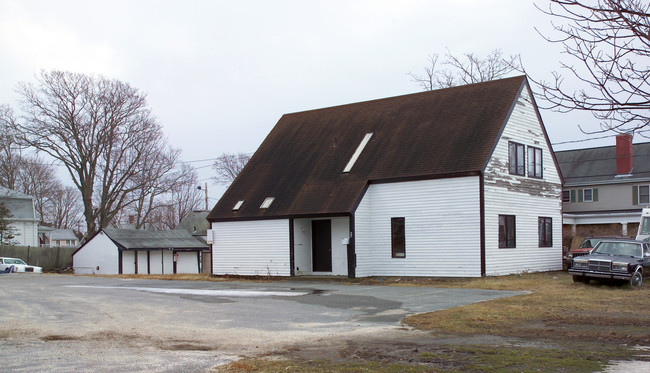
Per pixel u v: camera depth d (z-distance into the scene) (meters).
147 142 54.50
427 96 30.36
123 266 47.22
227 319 14.23
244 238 30.23
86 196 51.16
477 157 24.77
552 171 30.38
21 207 57.41
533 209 28.33
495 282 22.45
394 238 26.59
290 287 23.16
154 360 9.52
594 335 11.43
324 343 10.98
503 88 27.89
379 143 29.03
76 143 50.50
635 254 21.69
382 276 26.62
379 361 9.23
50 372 8.66
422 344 10.70
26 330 12.67
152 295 20.39
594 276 21.02
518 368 8.55
